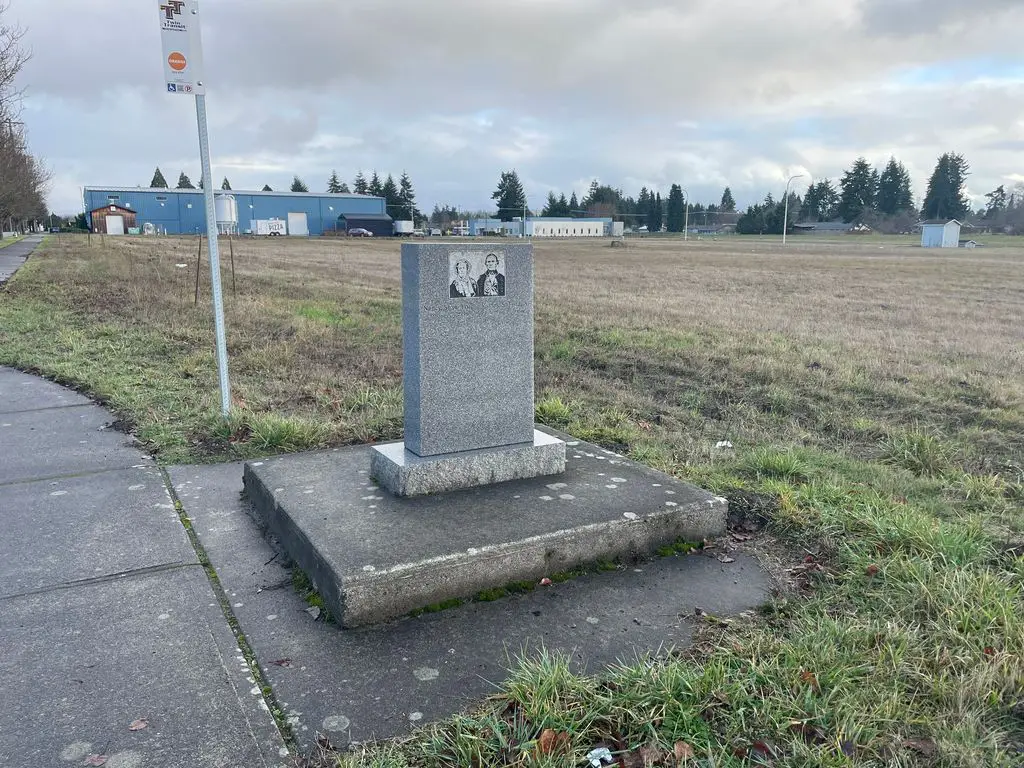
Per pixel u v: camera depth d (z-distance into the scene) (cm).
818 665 289
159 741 250
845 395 804
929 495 513
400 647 311
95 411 668
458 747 245
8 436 590
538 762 236
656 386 852
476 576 352
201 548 400
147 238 5956
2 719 259
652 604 350
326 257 3722
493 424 454
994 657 287
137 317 1224
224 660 297
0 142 2520
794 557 402
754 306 1734
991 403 783
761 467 541
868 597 349
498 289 443
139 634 314
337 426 623
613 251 5562
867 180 13225
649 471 474
